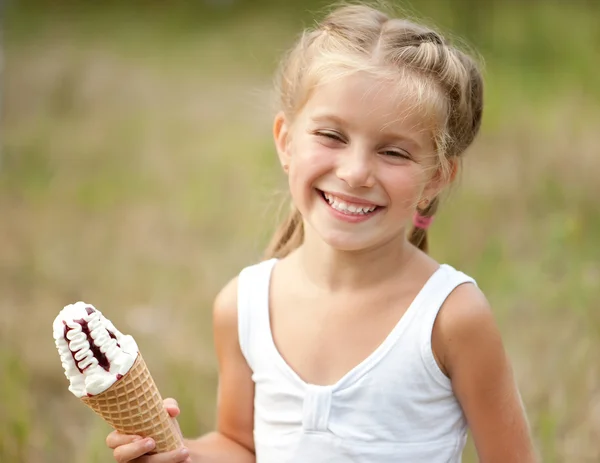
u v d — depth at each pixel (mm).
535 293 6832
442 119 3443
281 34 19078
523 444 3533
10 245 8656
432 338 3389
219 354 3797
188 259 8414
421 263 3529
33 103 13844
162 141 12156
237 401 3758
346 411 3400
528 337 6344
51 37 18750
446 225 8188
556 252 7059
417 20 4512
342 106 3295
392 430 3381
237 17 20953
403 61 3385
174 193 10203
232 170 10703
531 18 16234
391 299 3465
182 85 15445
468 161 9992
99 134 12422
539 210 8656
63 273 8078
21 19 19938
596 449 5188
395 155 3340
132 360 3086
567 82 13281
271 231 6363
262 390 3600
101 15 21141
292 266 3715
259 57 17281
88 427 5703
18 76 15297
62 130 12578
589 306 6398
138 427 3244
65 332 3021
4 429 5168
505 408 3465
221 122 13062
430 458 3426
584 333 6156
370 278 3490
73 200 9961
